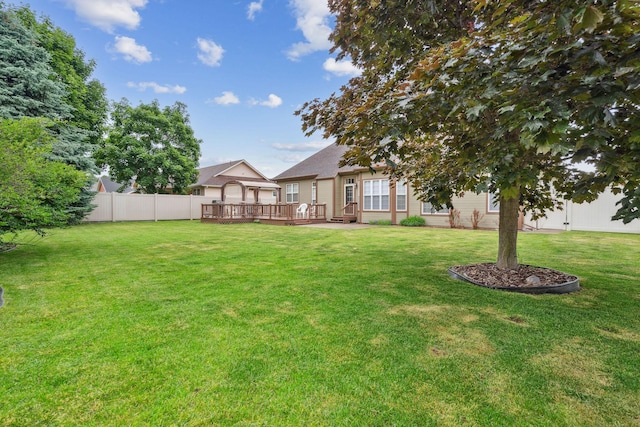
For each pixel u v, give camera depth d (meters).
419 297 3.36
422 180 4.71
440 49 2.28
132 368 1.99
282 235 9.70
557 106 1.70
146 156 18.31
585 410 1.60
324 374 1.93
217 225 14.42
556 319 2.72
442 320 2.73
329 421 1.54
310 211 15.72
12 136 5.04
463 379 1.87
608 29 1.65
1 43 9.79
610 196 9.56
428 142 4.12
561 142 1.69
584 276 4.14
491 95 1.96
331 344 2.30
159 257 5.78
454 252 6.25
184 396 1.72
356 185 16.28
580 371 1.93
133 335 2.45
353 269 4.71
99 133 17.22
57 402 1.67
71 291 3.60
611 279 3.99
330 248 6.88
